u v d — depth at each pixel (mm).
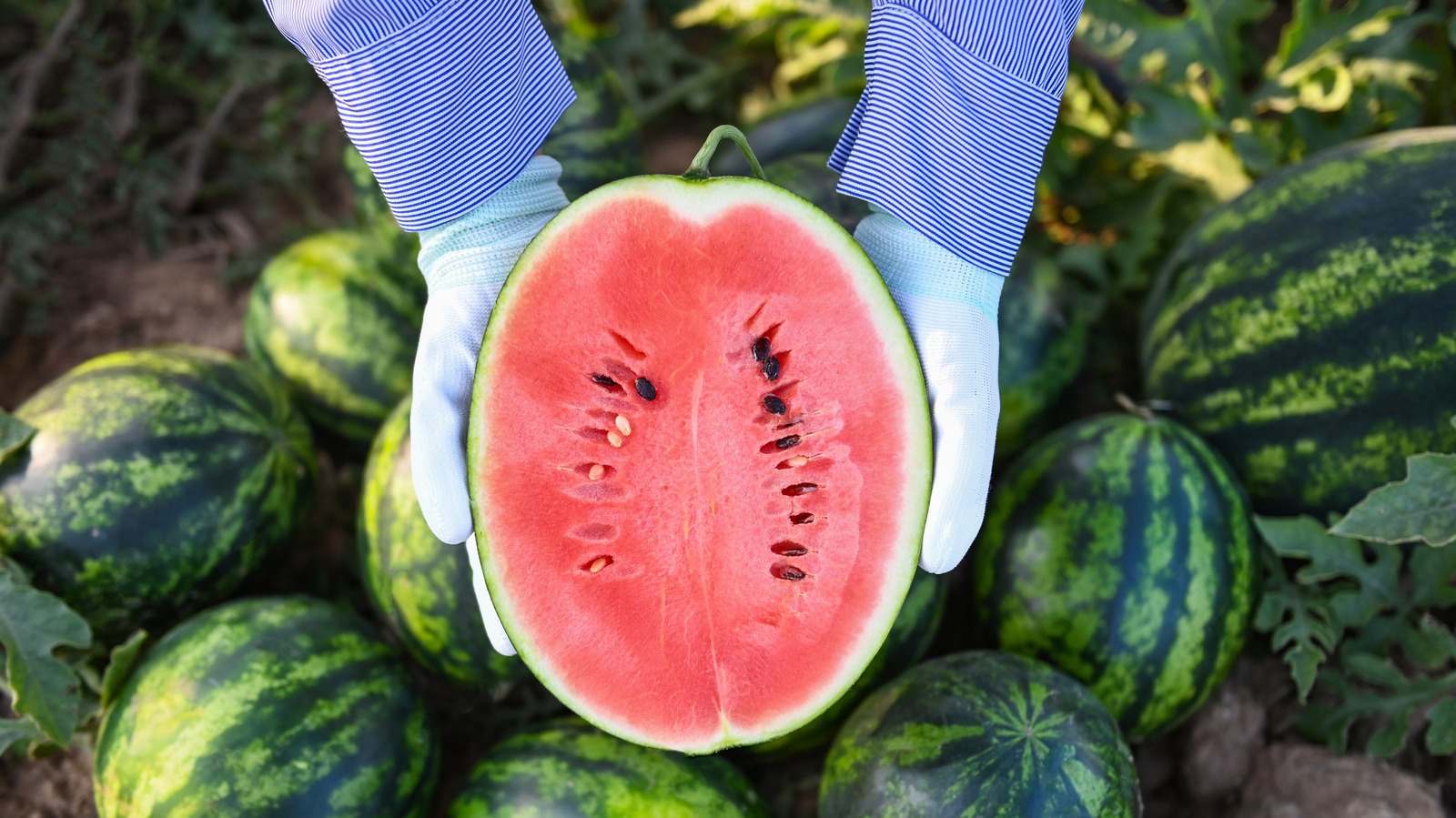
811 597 866
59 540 1011
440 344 902
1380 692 1067
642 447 852
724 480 857
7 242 1336
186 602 1054
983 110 871
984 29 863
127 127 1393
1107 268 1294
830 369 845
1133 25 1222
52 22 1418
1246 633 1021
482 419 837
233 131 1467
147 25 1451
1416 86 1278
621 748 956
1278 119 1396
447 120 880
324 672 965
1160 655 989
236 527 1055
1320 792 1013
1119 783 904
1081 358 1172
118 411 1033
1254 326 1052
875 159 875
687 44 1554
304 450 1121
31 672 980
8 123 1354
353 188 1226
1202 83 1390
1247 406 1062
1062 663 1005
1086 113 1349
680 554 863
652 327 837
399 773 969
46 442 1022
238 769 921
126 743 938
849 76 1309
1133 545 988
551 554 854
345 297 1164
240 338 1344
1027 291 1151
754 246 828
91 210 1391
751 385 848
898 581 856
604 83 1209
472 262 913
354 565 1184
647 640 866
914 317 898
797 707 868
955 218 879
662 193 821
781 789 1063
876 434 850
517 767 956
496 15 879
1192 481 1001
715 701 869
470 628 1007
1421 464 940
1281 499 1071
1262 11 1222
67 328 1333
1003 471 1180
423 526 998
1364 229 1016
